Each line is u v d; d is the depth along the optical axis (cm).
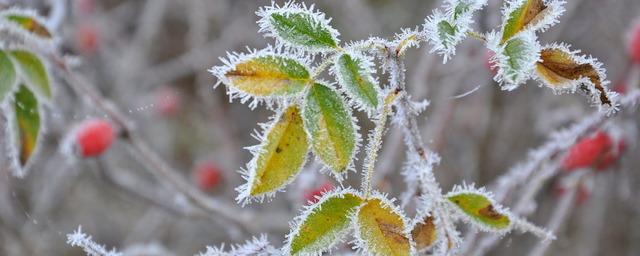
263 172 40
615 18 97
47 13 71
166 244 106
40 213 96
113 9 126
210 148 120
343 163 40
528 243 91
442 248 41
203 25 102
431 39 40
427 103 43
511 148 98
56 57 61
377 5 117
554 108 96
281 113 41
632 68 71
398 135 66
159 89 119
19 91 55
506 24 39
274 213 87
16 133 55
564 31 98
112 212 114
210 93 104
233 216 71
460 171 97
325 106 41
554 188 67
